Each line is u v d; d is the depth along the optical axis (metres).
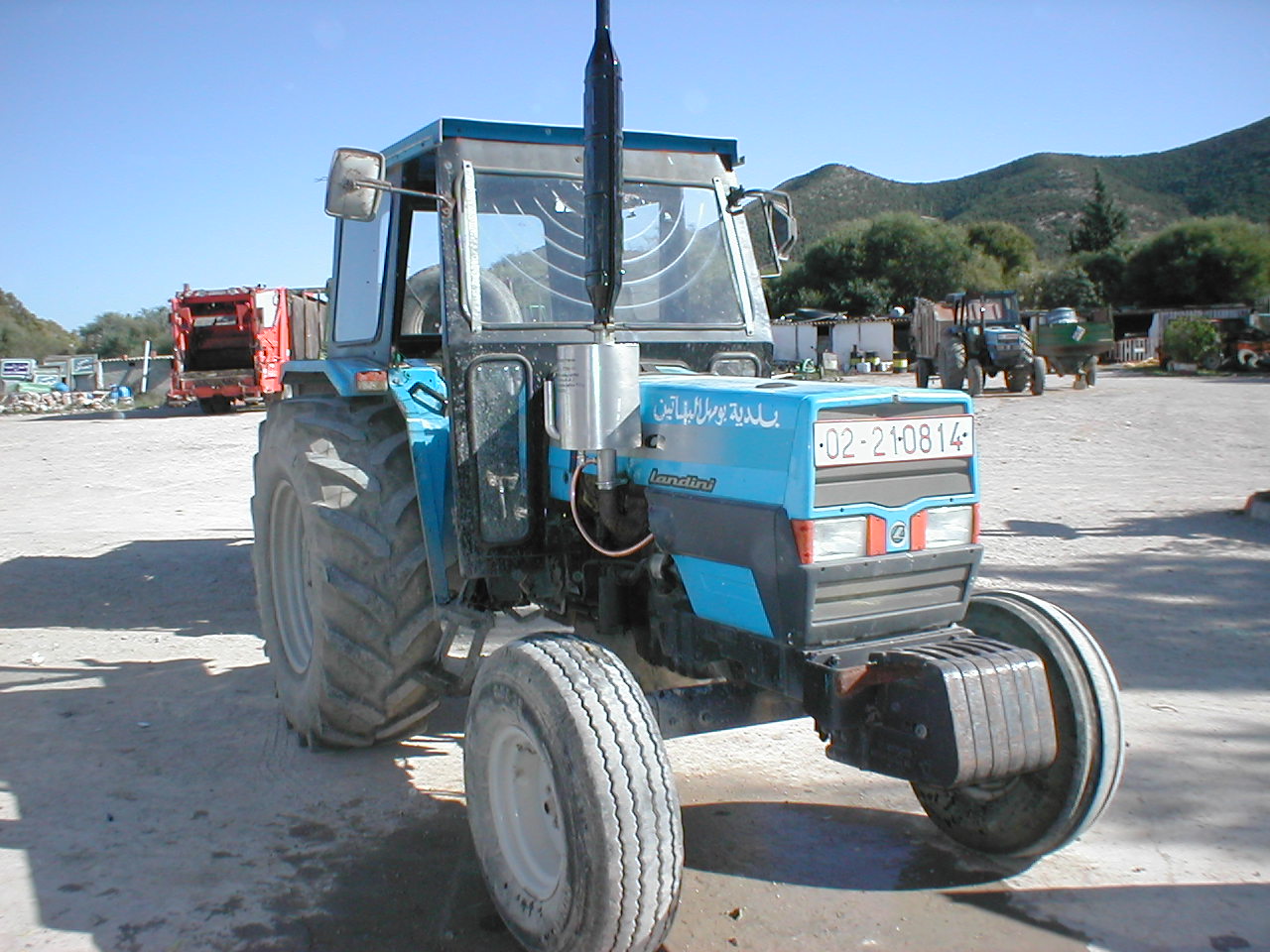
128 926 3.33
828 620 3.02
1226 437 15.90
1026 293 63.22
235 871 3.69
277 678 5.02
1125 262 65.31
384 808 4.20
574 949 2.82
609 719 2.84
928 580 3.19
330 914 3.42
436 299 4.86
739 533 3.09
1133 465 13.57
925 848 3.87
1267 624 6.52
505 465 3.87
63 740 4.88
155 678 5.79
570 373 3.39
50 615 7.10
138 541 9.48
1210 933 3.29
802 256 66.94
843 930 3.33
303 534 4.87
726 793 4.36
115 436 19.33
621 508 3.51
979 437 16.52
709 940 3.27
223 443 17.69
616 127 3.26
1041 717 3.03
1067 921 3.37
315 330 26.62
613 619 3.65
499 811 3.26
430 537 4.16
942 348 23.75
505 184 4.04
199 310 26.03
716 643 3.31
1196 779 4.36
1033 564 8.14
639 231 4.25
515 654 3.10
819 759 4.71
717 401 3.21
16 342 69.25
